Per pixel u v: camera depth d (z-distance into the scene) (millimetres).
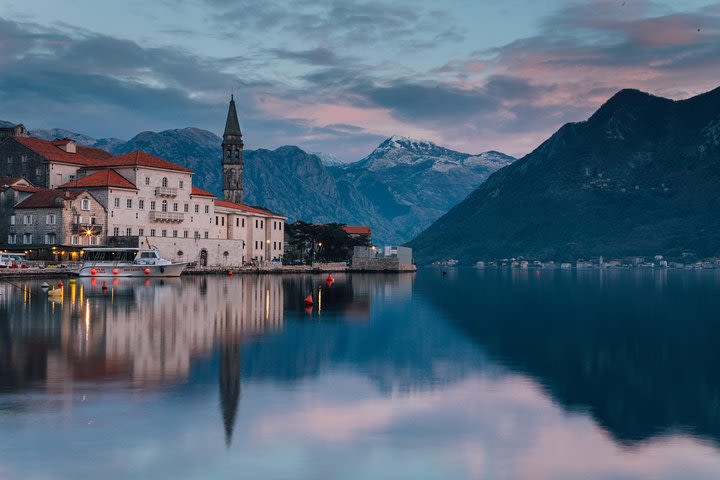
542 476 30562
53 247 157250
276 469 30719
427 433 35875
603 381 49469
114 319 75250
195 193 190750
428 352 60844
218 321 76562
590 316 98875
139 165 174750
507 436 35688
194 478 29578
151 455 31812
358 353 58812
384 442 34344
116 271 156375
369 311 97250
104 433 34469
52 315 78375
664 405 42406
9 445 32719
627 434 36312
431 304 116188
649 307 117625
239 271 197625
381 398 42688
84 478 29328
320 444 33844
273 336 66625
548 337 73125
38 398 40188
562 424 37938
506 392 45219
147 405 39281
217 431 35188
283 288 136375
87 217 164375
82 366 48969
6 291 111688
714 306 120562
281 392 43281
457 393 44594
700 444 34875
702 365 56750
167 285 135500
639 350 64688
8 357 52031
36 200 163250
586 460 32500
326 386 45500
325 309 96312
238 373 48188
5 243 164875
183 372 47812
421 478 30109
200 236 192000
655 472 31188
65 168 180500
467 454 32969
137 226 174500
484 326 83125
